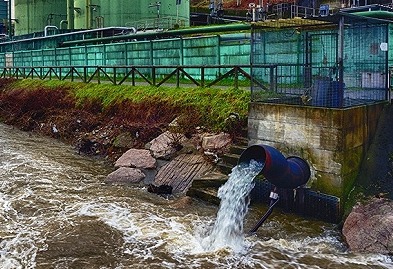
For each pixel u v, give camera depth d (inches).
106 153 701.3
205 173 533.3
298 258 362.0
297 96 501.4
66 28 2421.3
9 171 608.4
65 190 530.9
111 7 1962.4
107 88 908.6
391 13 714.2
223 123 597.9
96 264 350.6
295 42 624.7
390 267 345.4
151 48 1180.5
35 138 863.7
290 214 455.5
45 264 350.0
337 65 452.8
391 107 490.3
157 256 364.8
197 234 409.7
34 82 1189.7
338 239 398.9
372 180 447.8
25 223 430.6
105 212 458.0
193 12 2359.7
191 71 1069.8
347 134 434.3
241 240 393.4
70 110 922.1
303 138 455.2
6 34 2987.2
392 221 378.6
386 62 495.2
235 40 995.9
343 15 438.6
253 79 531.8
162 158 595.2
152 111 734.5
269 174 414.3
